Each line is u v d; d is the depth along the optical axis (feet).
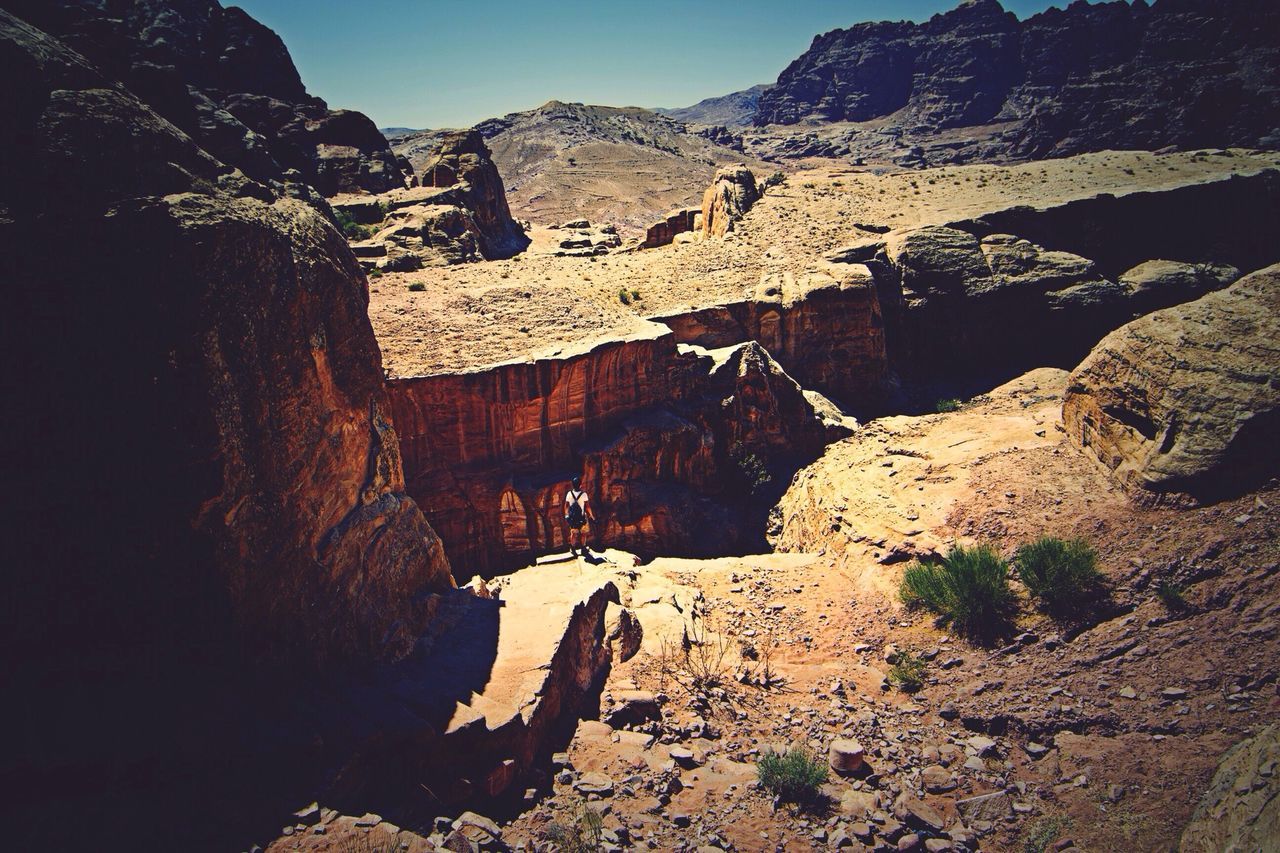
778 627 54.75
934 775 35.06
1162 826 28.89
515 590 49.29
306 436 35.73
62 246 26.89
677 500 83.51
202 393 29.01
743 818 32.78
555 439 80.28
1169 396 52.11
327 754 29.17
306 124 211.41
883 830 31.40
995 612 47.67
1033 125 470.80
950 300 121.49
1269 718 32.83
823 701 44.16
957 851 29.96
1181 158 176.24
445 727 32.65
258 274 32.63
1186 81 437.17
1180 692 36.27
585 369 81.15
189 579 28.99
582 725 39.70
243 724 28.55
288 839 25.40
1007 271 123.34
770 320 107.65
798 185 175.42
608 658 46.65
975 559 50.24
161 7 195.72
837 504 71.82
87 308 27.22
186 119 56.18
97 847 23.12
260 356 32.40
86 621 27.68
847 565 62.54
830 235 133.69
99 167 29.01
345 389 39.93
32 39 29.76
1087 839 29.32
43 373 26.53
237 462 30.55
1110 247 137.39
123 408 27.73
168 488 28.27
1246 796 26.13
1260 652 36.58
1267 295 53.31
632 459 82.94
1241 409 48.32
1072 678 40.37
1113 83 465.88
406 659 39.32
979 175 174.91
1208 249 142.61
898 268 123.03
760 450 94.89
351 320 40.70
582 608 45.96
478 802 32.42
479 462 76.64
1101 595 45.62
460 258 147.64
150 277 28.25
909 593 53.21
